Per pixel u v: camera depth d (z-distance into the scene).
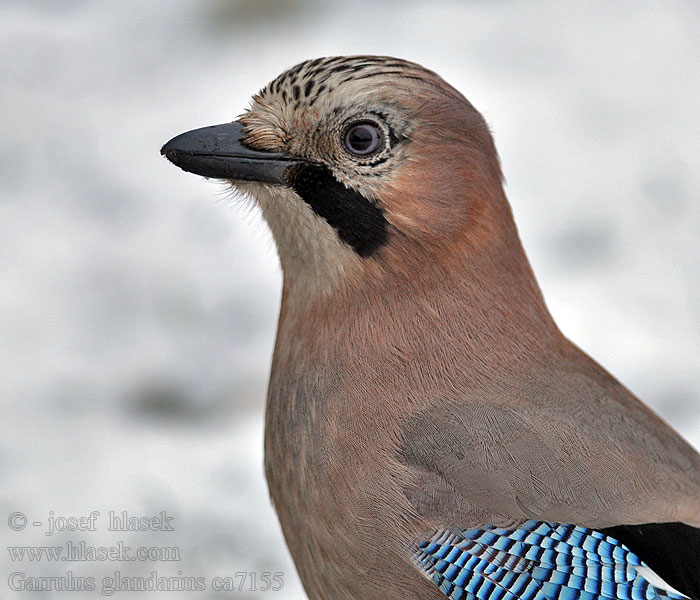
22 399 12.77
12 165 18.44
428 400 7.54
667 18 22.84
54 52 22.25
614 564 6.86
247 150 7.84
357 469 7.39
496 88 20.08
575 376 7.70
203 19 23.09
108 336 14.11
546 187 17.16
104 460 11.70
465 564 7.08
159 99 20.38
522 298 7.91
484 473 7.20
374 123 7.67
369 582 7.36
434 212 7.71
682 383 12.80
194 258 16.11
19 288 15.23
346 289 7.79
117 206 17.47
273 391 7.96
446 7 23.12
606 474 7.08
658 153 18.14
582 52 21.52
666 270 15.10
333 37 21.92
